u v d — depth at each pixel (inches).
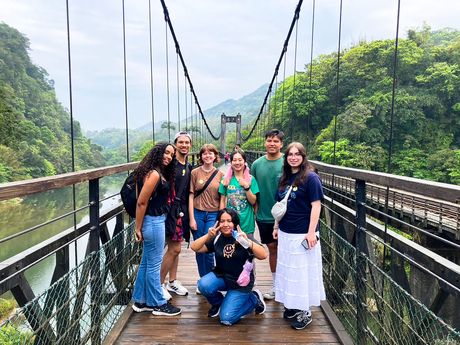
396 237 90.0
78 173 75.2
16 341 54.1
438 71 941.2
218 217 99.3
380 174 69.2
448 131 919.7
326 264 120.5
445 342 55.4
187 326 97.8
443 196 48.3
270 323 99.7
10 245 740.0
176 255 113.4
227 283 99.6
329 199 128.1
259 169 111.6
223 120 1115.9
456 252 331.9
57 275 80.8
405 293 63.4
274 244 113.9
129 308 106.5
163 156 94.9
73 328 73.4
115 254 101.0
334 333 94.5
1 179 981.2
